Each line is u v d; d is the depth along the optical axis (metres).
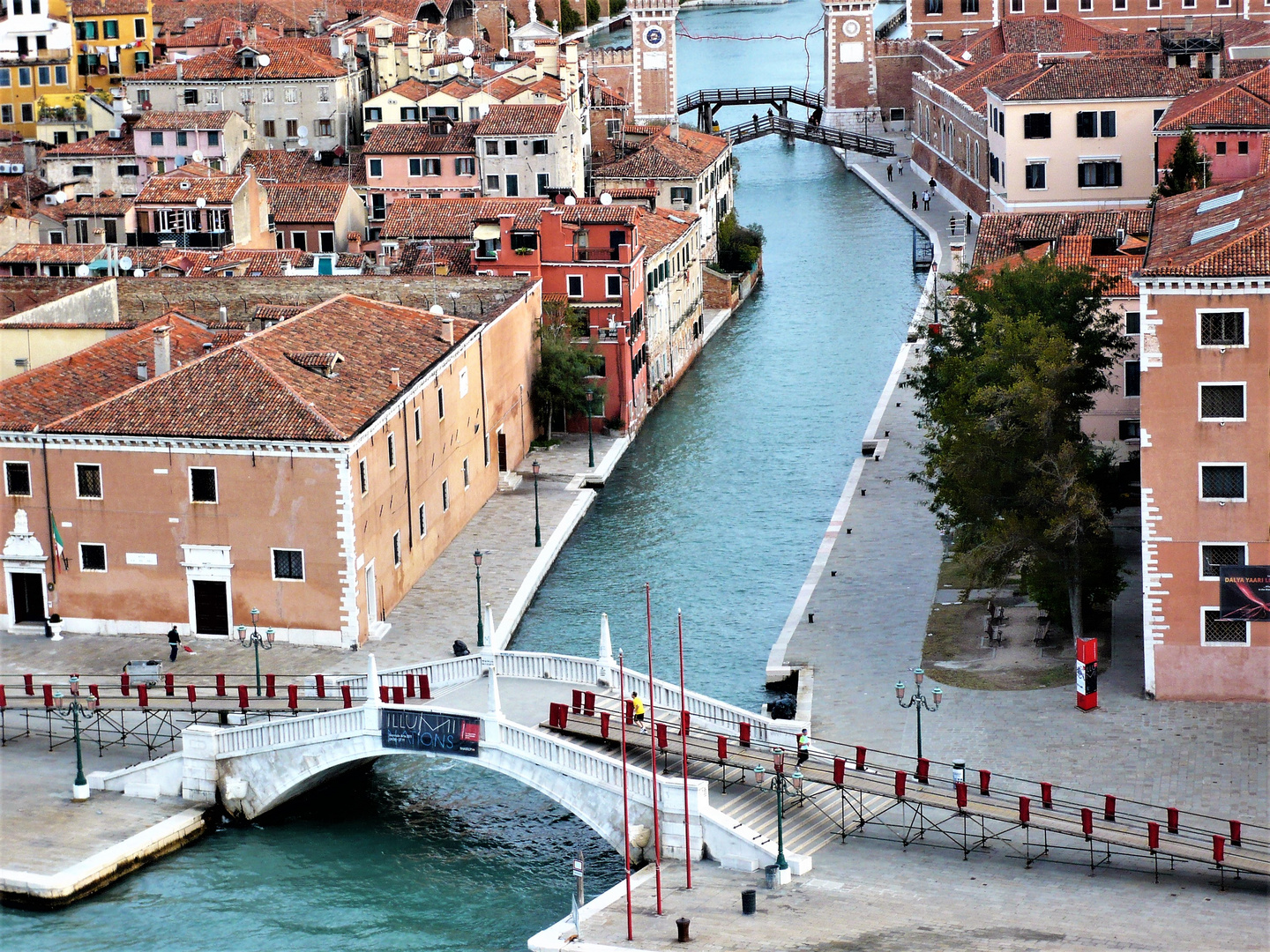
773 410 162.12
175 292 150.50
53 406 114.62
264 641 110.69
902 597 115.81
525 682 100.94
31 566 113.56
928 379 126.00
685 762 85.81
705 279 194.75
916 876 83.88
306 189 190.88
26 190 196.25
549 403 150.88
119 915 87.19
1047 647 106.38
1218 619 97.50
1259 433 95.62
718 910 81.81
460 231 172.25
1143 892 81.50
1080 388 109.62
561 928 80.56
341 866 91.44
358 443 109.69
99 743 100.94
